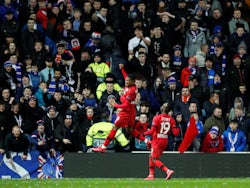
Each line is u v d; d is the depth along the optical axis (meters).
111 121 55.94
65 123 53.91
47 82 59.28
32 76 59.50
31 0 66.00
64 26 64.75
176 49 63.47
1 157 52.31
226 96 61.53
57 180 46.78
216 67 63.66
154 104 59.81
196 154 52.94
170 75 61.19
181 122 55.47
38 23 65.44
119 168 52.59
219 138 53.34
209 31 68.12
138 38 63.97
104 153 52.53
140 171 52.56
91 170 52.59
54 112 54.44
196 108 57.03
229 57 66.12
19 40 63.97
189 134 52.53
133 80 48.97
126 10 66.75
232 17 69.75
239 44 66.25
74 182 43.38
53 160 52.94
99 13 66.50
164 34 65.56
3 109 54.56
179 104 57.75
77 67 61.75
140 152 52.56
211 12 68.69
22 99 55.69
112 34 64.56
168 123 47.59
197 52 64.56
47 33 65.56
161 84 60.44
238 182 43.34
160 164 47.59
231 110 59.75
